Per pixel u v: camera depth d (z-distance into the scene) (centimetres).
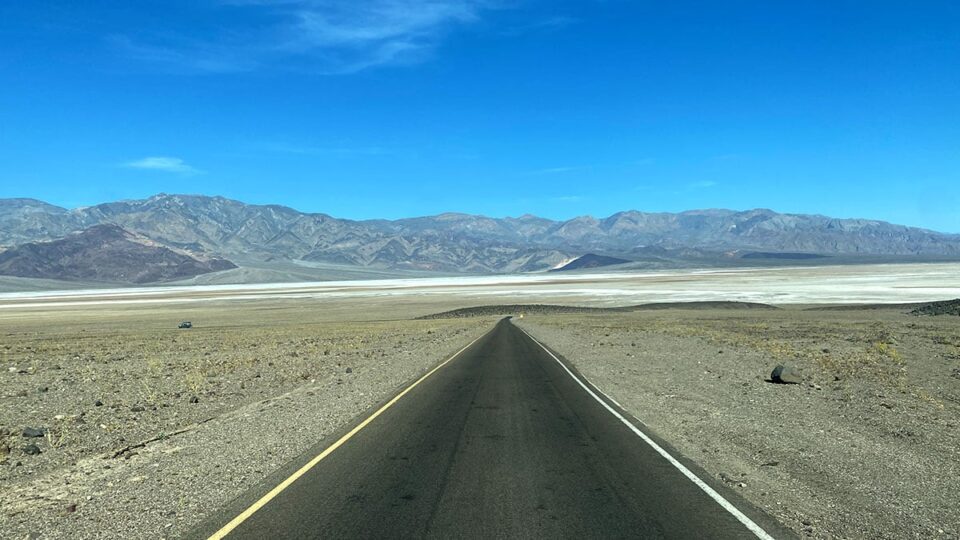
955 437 1141
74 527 712
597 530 685
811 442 1095
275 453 1052
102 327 6831
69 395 1895
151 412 1564
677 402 1574
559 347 3544
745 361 2594
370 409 1500
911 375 2148
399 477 899
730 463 964
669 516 727
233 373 2394
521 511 749
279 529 693
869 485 839
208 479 899
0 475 979
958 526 694
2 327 7131
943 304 6531
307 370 2473
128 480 907
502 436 1182
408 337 4597
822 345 3341
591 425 1280
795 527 691
